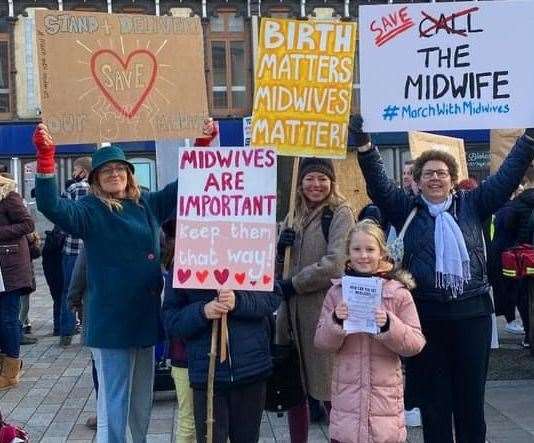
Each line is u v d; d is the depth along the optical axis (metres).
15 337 7.32
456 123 4.74
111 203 4.39
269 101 4.77
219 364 3.99
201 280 4.02
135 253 4.40
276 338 4.80
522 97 4.73
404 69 4.73
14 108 24.45
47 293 14.57
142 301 4.41
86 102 4.54
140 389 4.67
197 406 4.06
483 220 4.50
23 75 24.45
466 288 4.31
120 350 4.40
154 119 4.65
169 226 4.61
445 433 4.42
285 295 4.67
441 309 4.32
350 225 4.71
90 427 5.96
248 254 4.01
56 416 6.33
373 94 4.73
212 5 25.20
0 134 24.19
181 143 6.20
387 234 6.25
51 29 4.49
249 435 4.08
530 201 7.92
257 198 4.04
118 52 4.60
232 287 3.99
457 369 4.41
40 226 20.20
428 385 4.44
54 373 7.86
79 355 8.72
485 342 4.38
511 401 6.38
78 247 8.70
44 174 4.15
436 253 4.29
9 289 7.16
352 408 3.95
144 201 4.57
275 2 25.27
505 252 7.76
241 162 4.05
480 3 4.70
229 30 25.39
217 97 25.48
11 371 7.30
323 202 4.85
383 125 4.73
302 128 4.75
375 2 24.59
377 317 3.84
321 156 4.75
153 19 4.65
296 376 4.70
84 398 6.88
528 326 8.35
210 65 25.36
